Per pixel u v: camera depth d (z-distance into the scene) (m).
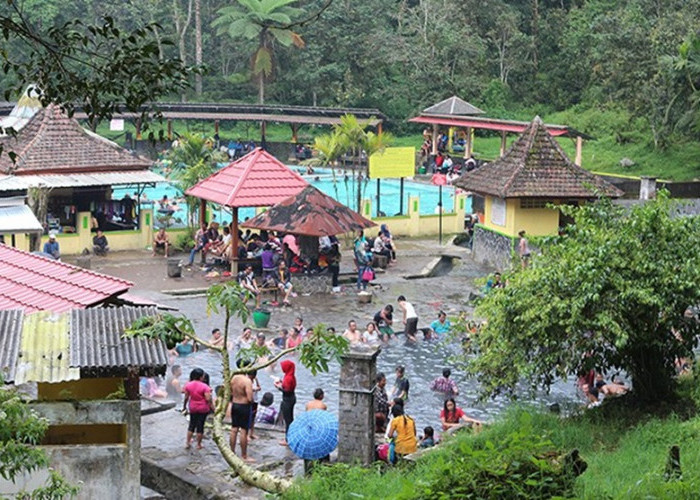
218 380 32.03
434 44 98.06
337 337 19.45
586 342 23.73
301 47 94.69
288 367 26.17
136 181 51.53
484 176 51.12
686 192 64.19
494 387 25.11
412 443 23.23
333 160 61.34
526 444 14.23
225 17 93.69
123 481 19.19
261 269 46.50
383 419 26.61
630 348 24.36
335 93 96.94
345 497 18.94
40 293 25.55
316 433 22.00
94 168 51.59
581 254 23.67
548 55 101.00
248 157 49.78
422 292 45.09
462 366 28.50
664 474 16.33
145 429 25.83
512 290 24.02
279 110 85.75
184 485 22.25
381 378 27.38
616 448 22.17
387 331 37.25
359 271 45.16
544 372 24.47
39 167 49.94
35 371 18.47
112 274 46.16
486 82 98.69
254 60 97.81
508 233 49.44
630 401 25.16
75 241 50.12
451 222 58.69
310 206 44.75
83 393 19.94
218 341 34.69
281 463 23.91
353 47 98.50
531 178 48.94
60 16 93.50
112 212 53.53
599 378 30.09
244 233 52.44
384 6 102.25
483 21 100.94
